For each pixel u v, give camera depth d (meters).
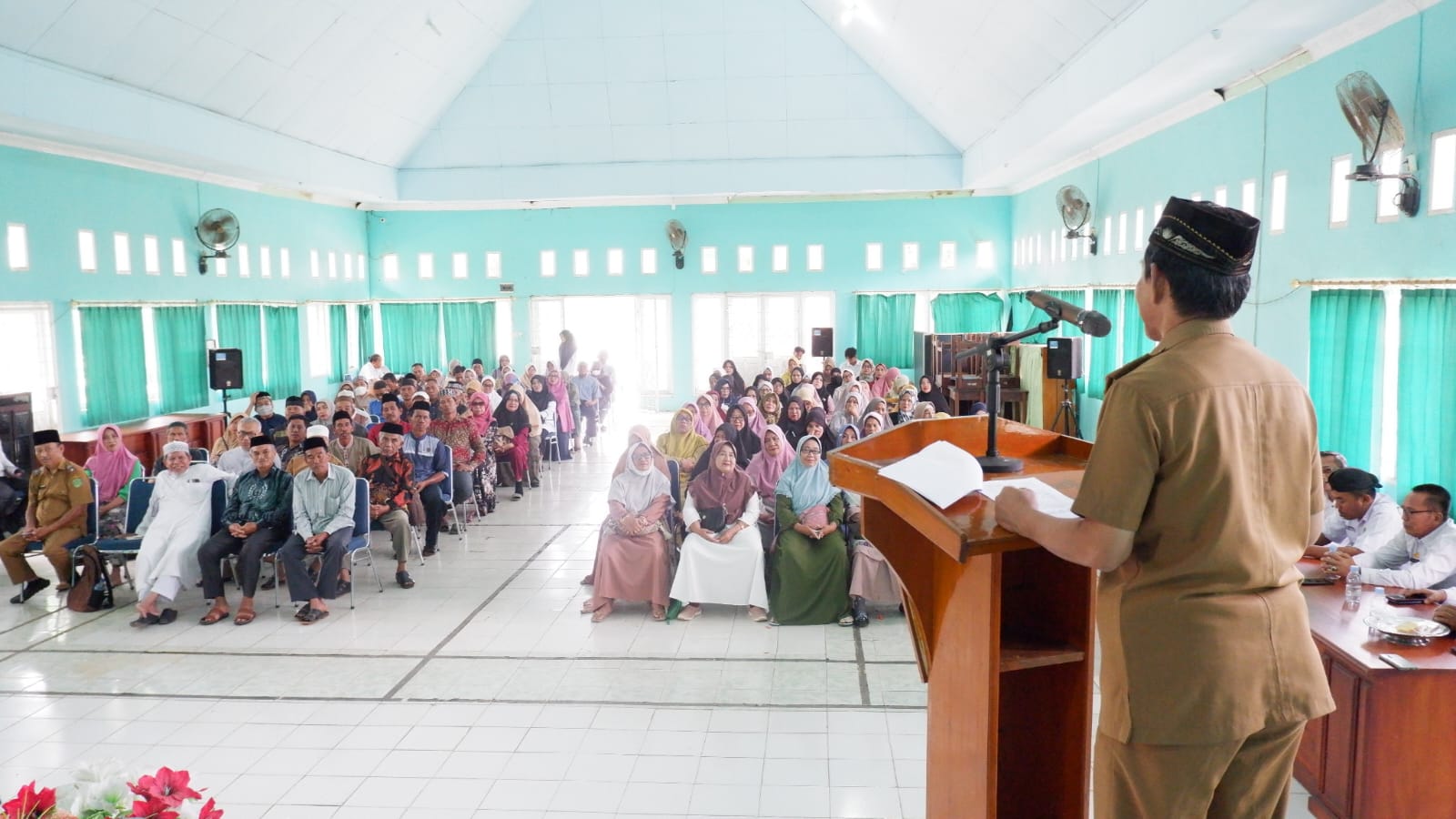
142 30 8.30
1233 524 1.52
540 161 14.98
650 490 6.24
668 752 4.18
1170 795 1.57
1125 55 7.46
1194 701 1.53
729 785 3.86
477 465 8.54
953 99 12.20
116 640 5.78
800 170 14.83
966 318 15.61
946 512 1.74
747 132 14.51
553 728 4.44
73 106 8.21
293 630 5.92
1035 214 13.95
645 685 4.94
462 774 4.01
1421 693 3.24
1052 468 2.13
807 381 12.23
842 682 4.95
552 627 5.89
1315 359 6.30
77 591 6.37
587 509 9.46
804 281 16.22
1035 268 13.99
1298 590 1.63
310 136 12.23
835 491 6.03
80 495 6.62
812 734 4.33
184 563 6.13
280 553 6.05
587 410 13.75
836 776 3.93
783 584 5.84
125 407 10.21
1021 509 1.62
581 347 16.94
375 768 4.07
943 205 15.75
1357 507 4.57
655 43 13.35
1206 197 8.15
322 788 3.90
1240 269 1.55
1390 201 5.63
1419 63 5.33
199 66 9.34
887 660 5.26
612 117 14.38
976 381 11.95
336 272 15.35
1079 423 11.43
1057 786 2.16
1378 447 5.80
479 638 5.71
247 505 6.27
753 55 13.48
